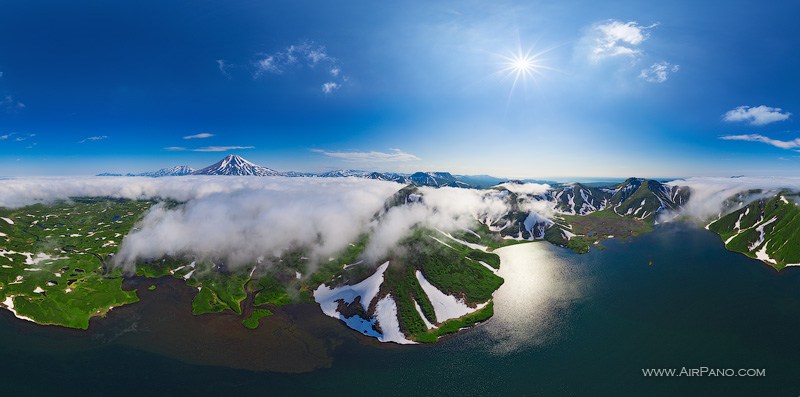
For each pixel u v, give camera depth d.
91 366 147.62
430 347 163.12
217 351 160.75
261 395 130.38
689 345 155.25
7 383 134.88
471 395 129.00
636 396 125.25
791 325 170.38
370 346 165.38
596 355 150.38
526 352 155.00
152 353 158.38
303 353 159.50
